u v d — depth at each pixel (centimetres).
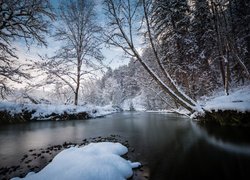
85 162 397
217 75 2473
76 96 2195
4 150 660
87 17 2155
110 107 4625
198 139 763
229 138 743
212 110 1158
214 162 484
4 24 1197
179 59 2012
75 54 2092
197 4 1703
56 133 1020
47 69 1809
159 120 1695
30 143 772
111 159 436
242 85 1978
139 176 407
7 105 1678
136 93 7631
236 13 1739
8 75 1288
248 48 1847
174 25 2005
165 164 479
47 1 1221
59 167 398
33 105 1867
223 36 1485
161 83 1471
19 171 454
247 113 903
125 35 1436
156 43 1519
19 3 1160
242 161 482
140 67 2055
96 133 1002
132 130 1093
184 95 1452
